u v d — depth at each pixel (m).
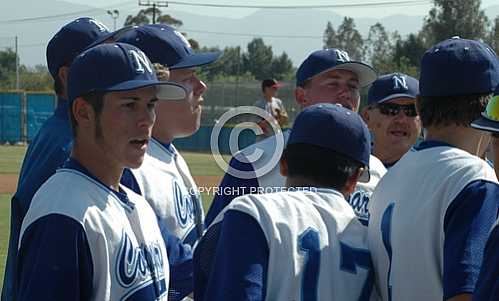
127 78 4.26
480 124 3.74
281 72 122.69
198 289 4.25
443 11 59.31
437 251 3.95
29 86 88.62
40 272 3.91
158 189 5.29
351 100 6.66
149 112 4.36
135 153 4.34
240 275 3.85
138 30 5.66
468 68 4.12
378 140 7.05
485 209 3.81
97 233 4.04
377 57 86.00
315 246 4.02
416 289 4.00
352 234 4.21
